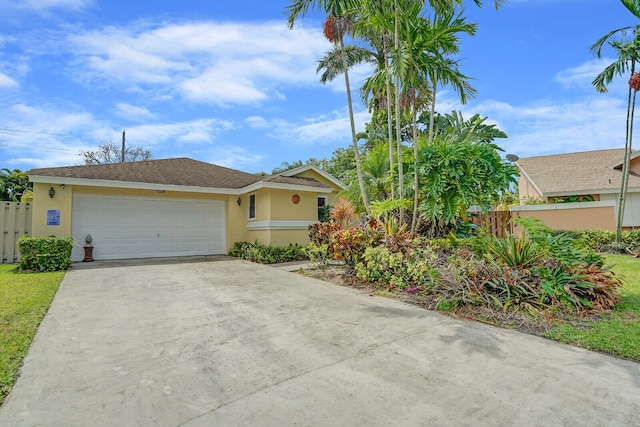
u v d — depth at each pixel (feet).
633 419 7.91
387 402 8.67
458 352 11.83
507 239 20.17
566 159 64.28
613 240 38.52
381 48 29.12
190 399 8.83
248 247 37.96
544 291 16.01
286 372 10.34
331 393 9.11
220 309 17.22
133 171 39.99
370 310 17.13
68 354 11.50
